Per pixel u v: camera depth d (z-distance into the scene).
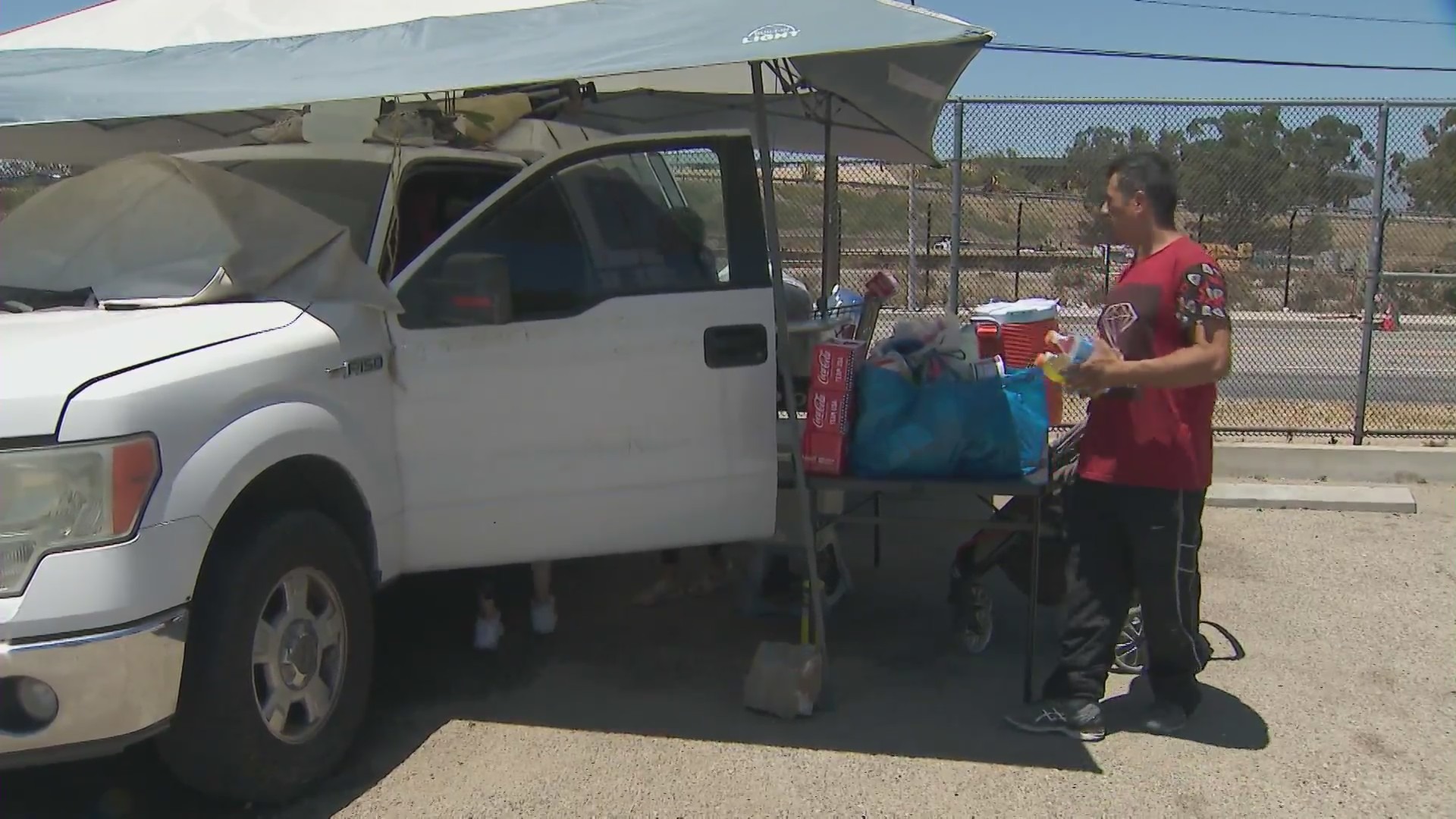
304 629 3.70
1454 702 4.50
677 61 3.56
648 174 4.48
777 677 4.33
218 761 3.44
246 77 3.91
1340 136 7.89
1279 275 10.84
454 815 3.65
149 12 4.79
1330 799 3.78
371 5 4.53
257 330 3.68
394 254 4.33
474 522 4.23
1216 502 7.24
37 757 3.07
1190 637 4.16
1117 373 3.79
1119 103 7.89
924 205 10.12
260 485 3.61
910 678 4.75
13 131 6.20
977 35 3.46
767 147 4.14
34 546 3.05
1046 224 10.56
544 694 4.56
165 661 3.19
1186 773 3.94
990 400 4.32
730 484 4.45
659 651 5.00
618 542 4.39
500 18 4.29
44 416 3.09
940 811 3.68
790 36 3.66
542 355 4.22
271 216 4.14
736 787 3.82
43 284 4.12
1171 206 4.06
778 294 4.22
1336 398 10.57
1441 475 7.70
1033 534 4.39
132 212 4.28
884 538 6.75
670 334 4.33
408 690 4.59
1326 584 5.86
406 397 4.11
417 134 4.78
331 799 3.74
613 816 3.65
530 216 4.36
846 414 4.38
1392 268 9.73
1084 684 4.17
